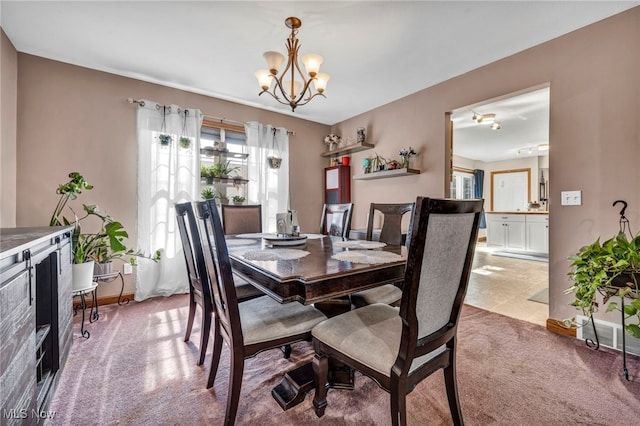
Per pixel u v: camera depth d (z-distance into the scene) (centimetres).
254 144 371
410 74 288
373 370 104
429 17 202
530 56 240
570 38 218
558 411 134
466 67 275
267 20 206
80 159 269
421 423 127
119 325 230
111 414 131
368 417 130
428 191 322
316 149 448
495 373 165
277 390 143
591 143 209
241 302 170
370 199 399
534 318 247
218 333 150
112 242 239
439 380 159
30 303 107
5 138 221
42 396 126
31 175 248
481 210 111
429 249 93
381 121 378
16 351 96
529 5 190
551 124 228
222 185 354
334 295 117
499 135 520
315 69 195
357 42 233
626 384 154
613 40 199
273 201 387
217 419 129
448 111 302
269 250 167
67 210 264
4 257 86
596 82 206
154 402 139
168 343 200
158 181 302
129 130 293
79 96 269
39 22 207
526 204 740
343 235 246
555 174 226
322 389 130
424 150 325
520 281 367
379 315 134
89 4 189
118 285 287
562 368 170
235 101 361
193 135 321
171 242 307
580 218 214
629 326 150
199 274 167
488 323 236
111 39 229
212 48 242
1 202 214
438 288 102
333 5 190
